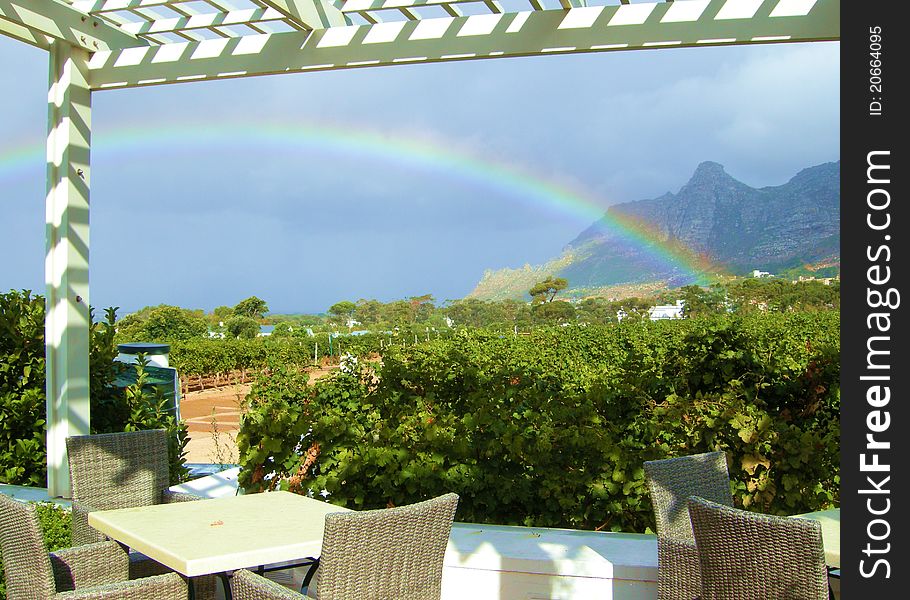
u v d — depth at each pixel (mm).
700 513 2279
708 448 3936
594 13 4102
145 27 4801
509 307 47000
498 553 3303
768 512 3887
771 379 4734
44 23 4477
